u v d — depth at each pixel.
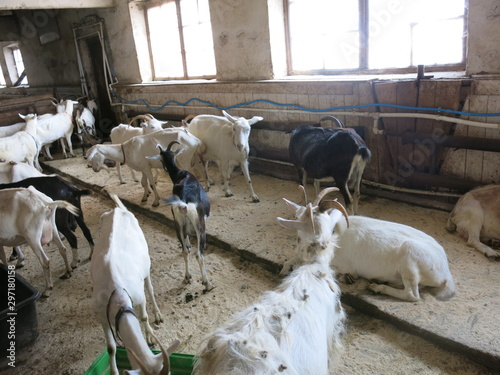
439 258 3.57
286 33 7.00
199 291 4.37
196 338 3.68
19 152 8.66
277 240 4.95
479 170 4.96
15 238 4.42
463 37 5.20
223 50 7.64
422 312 3.46
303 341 2.43
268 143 7.34
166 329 3.83
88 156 6.39
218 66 7.87
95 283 3.23
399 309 3.52
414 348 3.27
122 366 3.44
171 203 3.90
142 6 9.77
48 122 9.70
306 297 2.62
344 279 3.95
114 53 10.73
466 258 4.18
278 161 7.14
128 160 6.36
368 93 5.54
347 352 3.30
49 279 4.56
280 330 2.37
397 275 3.68
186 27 8.84
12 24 13.85
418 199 5.45
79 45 11.99
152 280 4.65
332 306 2.84
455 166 5.14
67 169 9.24
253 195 6.21
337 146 4.82
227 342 2.20
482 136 4.80
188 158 6.34
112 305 2.99
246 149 6.04
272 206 6.01
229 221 5.61
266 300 2.59
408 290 3.58
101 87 12.13
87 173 8.79
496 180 4.84
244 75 7.43
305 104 6.46
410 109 5.25
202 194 4.43
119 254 3.35
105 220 3.78
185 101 8.70
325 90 6.05
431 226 4.88
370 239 3.76
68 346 3.80
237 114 7.64
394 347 3.30
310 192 6.37
